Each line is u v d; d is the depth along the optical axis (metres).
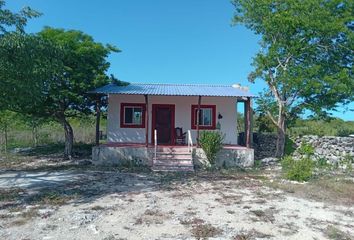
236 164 18.86
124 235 7.96
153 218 9.21
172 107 21.19
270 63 21.88
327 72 21.89
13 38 11.11
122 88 20.00
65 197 11.18
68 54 17.23
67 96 18.61
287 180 14.84
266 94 23.17
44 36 19.00
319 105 21.78
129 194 11.85
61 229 8.23
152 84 22.52
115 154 18.66
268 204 10.89
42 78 12.94
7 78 11.48
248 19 22.70
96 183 13.62
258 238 7.96
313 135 24.47
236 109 21.25
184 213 9.72
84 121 30.56
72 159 20.64
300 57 22.11
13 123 27.36
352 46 21.02
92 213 9.48
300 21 20.64
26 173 15.87
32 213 9.35
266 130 26.39
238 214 9.74
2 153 23.94
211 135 18.52
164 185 13.54
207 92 19.72
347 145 22.50
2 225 8.42
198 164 18.56
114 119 20.86
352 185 13.95
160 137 21.08
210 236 7.97
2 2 11.88
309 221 9.32
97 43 19.55
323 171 17.64
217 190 12.79
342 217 9.79
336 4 21.39
